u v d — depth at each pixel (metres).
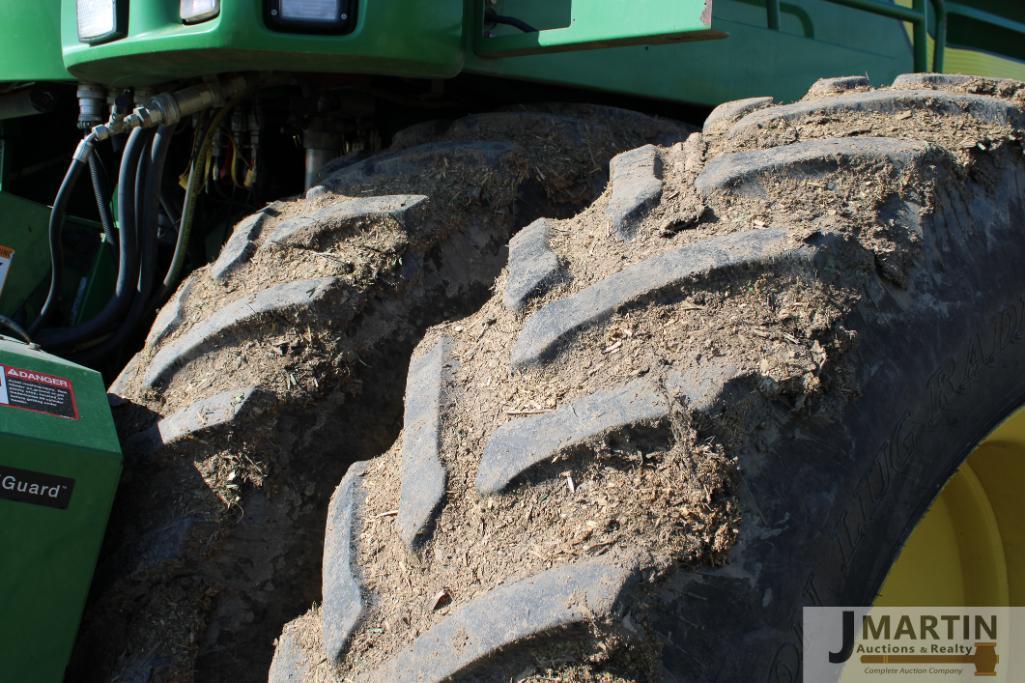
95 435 1.61
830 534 1.45
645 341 1.49
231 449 1.74
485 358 1.62
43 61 2.20
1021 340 1.82
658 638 1.29
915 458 1.60
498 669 1.31
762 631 1.36
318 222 1.92
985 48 3.52
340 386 1.80
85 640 1.68
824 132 1.78
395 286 1.85
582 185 2.07
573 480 1.40
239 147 2.37
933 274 1.65
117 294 2.11
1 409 1.53
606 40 1.84
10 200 2.17
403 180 1.98
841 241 1.56
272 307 1.81
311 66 1.90
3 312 2.17
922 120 1.82
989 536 2.15
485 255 1.94
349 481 1.64
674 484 1.37
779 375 1.44
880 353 1.54
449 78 2.13
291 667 1.52
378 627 1.42
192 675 1.66
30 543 1.54
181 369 1.86
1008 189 1.83
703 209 1.64
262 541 1.74
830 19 2.73
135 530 1.71
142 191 2.09
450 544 1.43
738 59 2.46
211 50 1.81
